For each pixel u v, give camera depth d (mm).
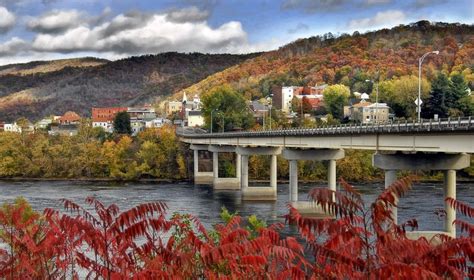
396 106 169750
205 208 92188
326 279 9734
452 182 55906
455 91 145875
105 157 155125
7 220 14242
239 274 11320
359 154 139500
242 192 108188
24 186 133125
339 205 8828
